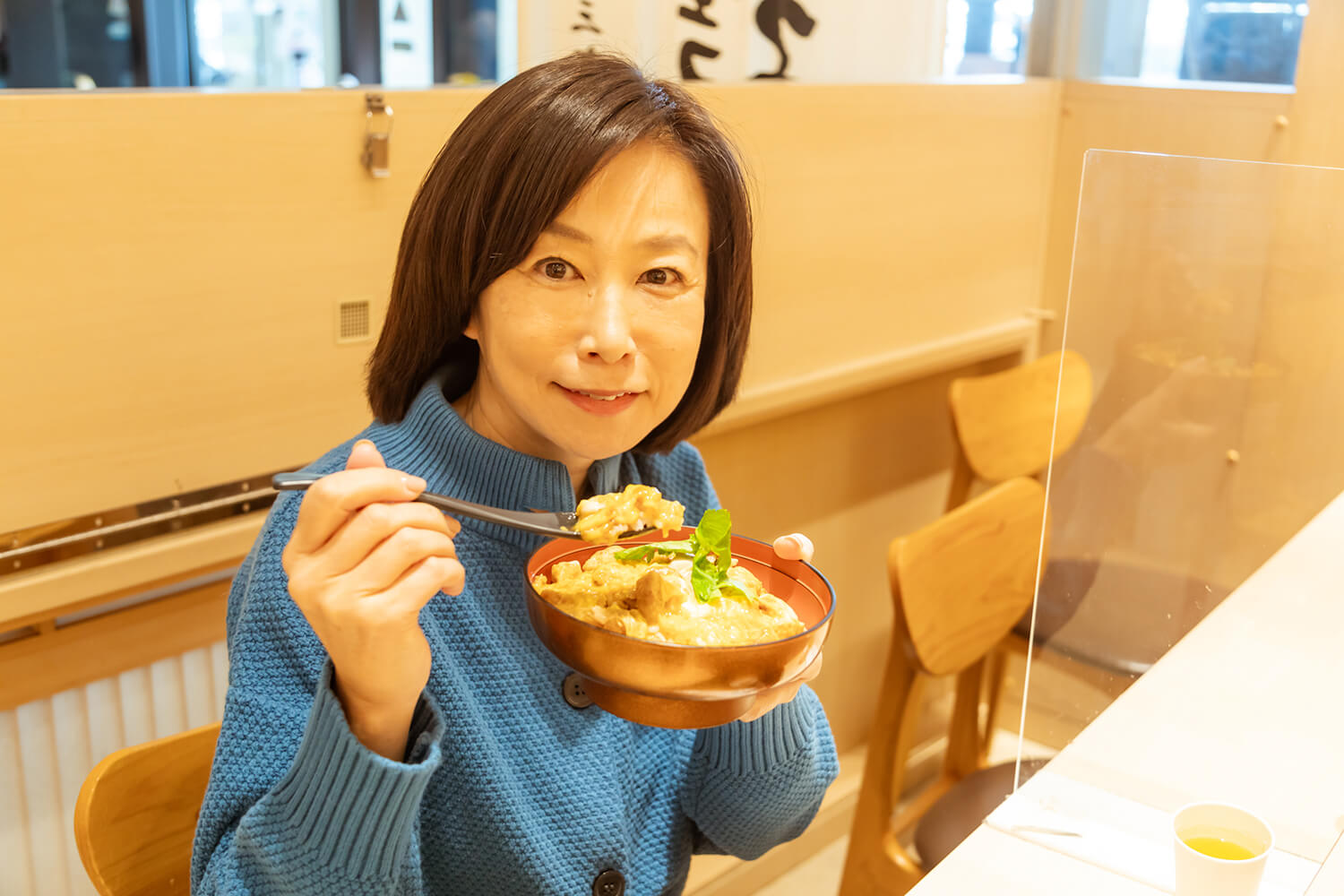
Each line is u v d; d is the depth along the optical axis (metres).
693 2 1.99
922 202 2.37
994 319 2.69
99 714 1.45
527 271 0.81
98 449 1.31
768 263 2.05
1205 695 0.93
